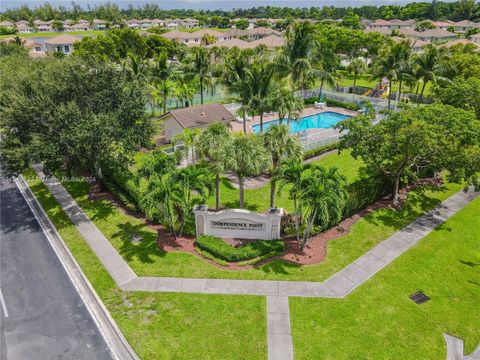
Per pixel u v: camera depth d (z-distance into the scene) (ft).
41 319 55.11
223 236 72.54
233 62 131.34
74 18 646.33
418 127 71.00
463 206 85.81
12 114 77.46
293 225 75.10
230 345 49.75
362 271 63.72
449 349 49.34
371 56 264.52
